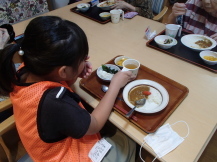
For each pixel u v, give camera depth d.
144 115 0.75
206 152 1.38
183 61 1.05
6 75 0.58
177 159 0.61
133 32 1.34
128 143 0.90
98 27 1.42
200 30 1.44
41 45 0.52
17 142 1.44
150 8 1.82
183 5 1.38
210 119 0.73
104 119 0.71
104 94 0.84
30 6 2.48
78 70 0.67
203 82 0.91
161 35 1.22
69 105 0.58
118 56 1.07
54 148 0.67
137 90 0.83
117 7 1.65
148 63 1.04
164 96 0.79
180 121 0.72
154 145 0.65
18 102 0.59
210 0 1.20
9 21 2.32
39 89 0.58
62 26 0.55
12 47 0.57
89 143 0.77
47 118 0.57
